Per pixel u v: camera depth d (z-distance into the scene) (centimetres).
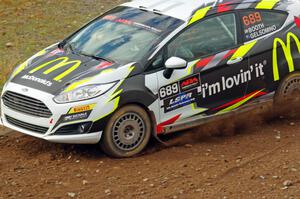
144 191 1182
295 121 1576
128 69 1339
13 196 1162
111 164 1314
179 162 1320
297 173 1252
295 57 1544
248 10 1515
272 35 1524
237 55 1461
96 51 1427
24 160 1336
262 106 1526
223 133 1503
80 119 1289
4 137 1468
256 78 1494
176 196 1158
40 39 2264
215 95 1439
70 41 1509
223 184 1209
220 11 1477
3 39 2248
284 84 1546
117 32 1465
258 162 1316
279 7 1568
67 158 1346
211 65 1423
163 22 1441
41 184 1215
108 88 1305
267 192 1172
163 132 1389
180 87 1385
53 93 1298
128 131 1344
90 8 2658
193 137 1472
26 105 1326
